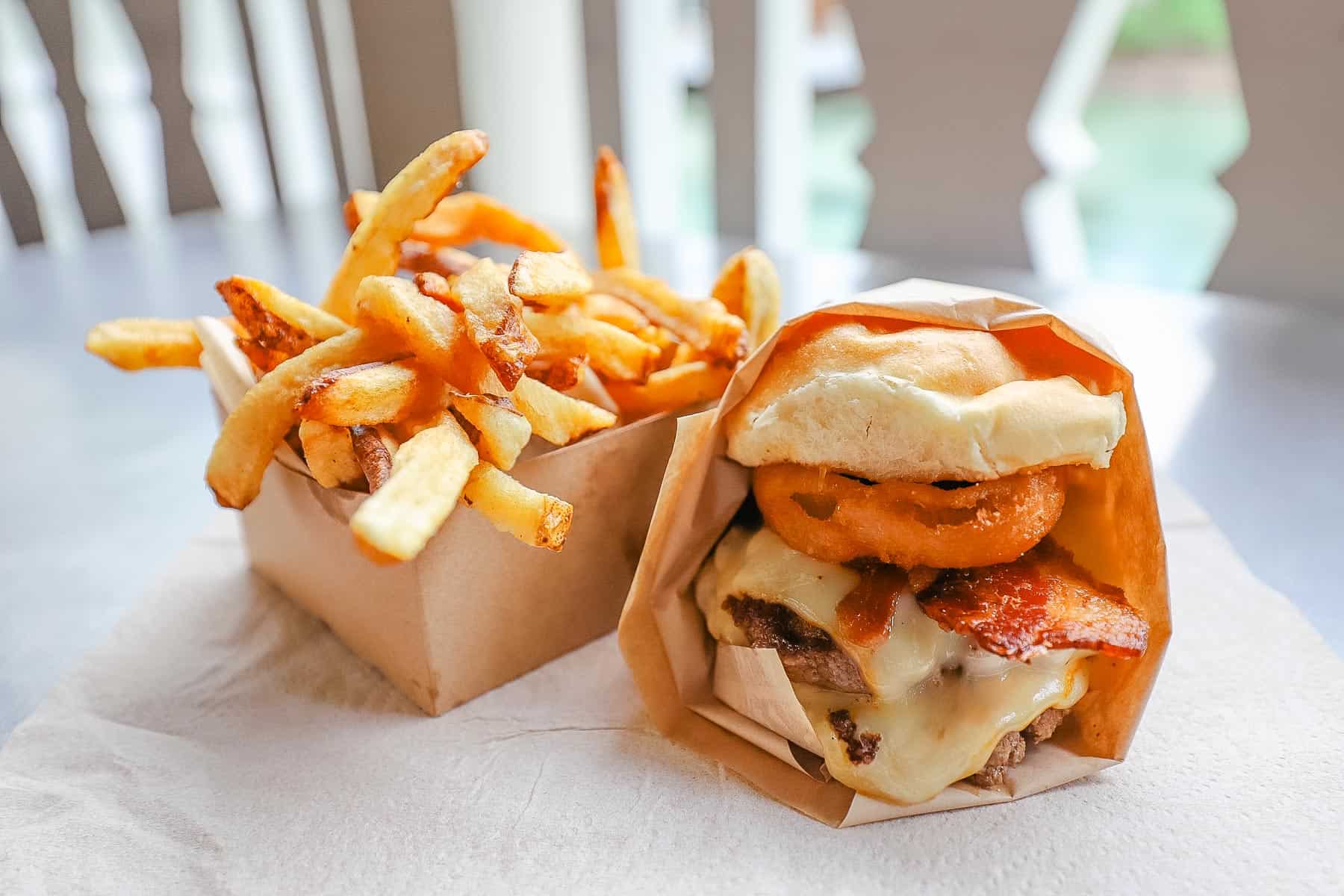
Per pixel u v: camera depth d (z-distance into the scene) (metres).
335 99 1.05
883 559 0.29
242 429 0.31
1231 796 0.29
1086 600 0.29
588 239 0.81
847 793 0.30
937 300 0.29
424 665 0.33
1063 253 0.75
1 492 0.46
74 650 0.37
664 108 0.90
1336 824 0.28
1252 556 0.39
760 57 0.77
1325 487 0.43
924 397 0.27
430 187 0.33
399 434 0.31
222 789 0.31
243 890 0.28
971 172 0.72
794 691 0.31
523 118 0.97
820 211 1.19
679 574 0.32
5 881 0.28
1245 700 0.33
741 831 0.29
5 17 0.98
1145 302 0.62
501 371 0.29
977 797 0.29
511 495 0.30
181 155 1.07
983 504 0.28
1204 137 1.21
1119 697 0.30
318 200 1.08
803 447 0.29
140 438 0.51
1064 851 0.28
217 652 0.37
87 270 0.79
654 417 0.36
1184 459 0.45
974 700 0.30
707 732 0.33
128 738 0.33
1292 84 0.57
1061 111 0.69
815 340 0.30
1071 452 0.27
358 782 0.31
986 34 0.67
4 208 1.05
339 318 0.34
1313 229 0.60
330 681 0.35
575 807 0.30
